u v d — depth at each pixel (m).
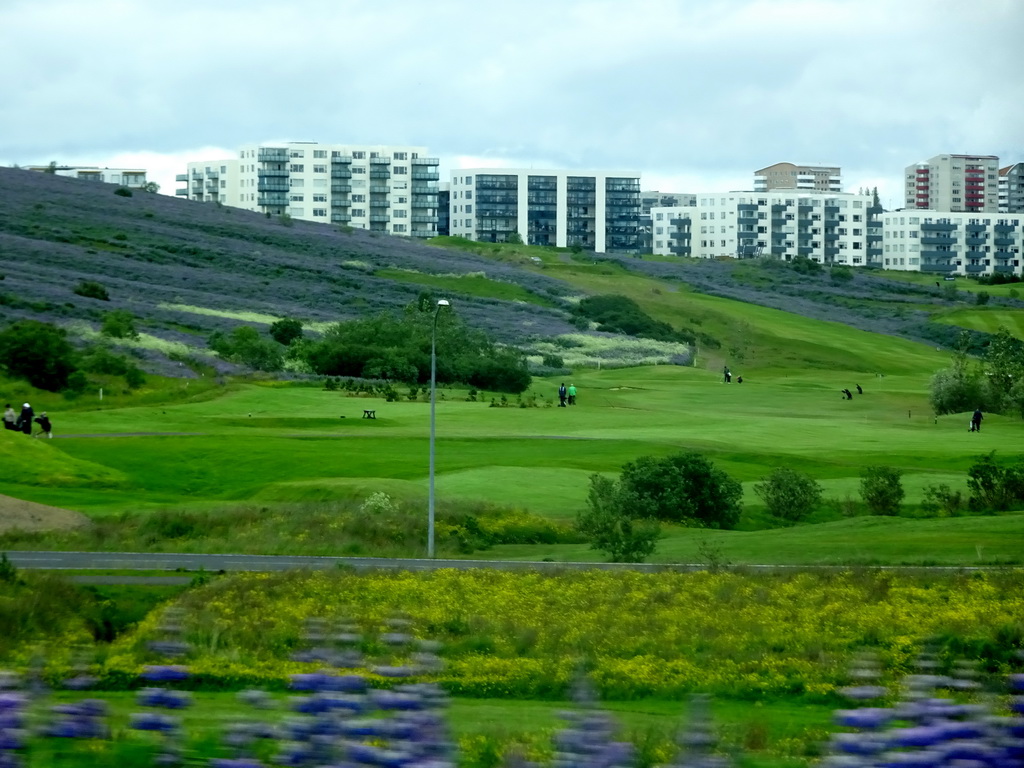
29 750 16.25
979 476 78.19
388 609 40.19
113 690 28.19
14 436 84.62
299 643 34.66
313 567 50.22
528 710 27.52
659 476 73.50
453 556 58.62
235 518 64.50
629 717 26.20
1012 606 40.84
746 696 30.36
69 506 69.88
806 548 57.59
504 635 36.97
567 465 89.94
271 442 96.38
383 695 15.98
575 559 56.97
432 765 15.22
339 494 75.00
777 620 39.34
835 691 30.06
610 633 37.28
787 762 17.91
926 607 40.94
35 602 39.94
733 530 72.12
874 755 14.96
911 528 65.00
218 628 36.28
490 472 85.44
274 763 15.70
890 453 99.50
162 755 16.30
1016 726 14.91
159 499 75.75
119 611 42.00
